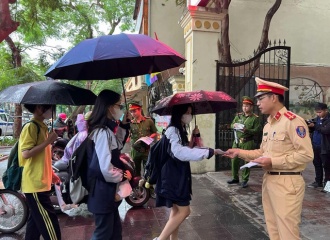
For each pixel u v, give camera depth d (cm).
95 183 255
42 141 306
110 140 254
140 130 563
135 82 1628
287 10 1097
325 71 1142
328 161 566
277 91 265
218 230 407
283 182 257
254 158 289
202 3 739
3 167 986
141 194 511
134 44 229
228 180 658
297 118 258
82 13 1745
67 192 270
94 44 229
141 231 413
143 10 1117
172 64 303
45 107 304
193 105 348
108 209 254
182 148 296
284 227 254
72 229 425
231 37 1052
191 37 740
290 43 1105
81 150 257
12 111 1958
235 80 768
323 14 1128
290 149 257
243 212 475
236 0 1053
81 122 273
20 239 392
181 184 308
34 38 1516
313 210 469
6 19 627
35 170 305
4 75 1426
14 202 412
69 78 285
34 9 1188
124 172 266
